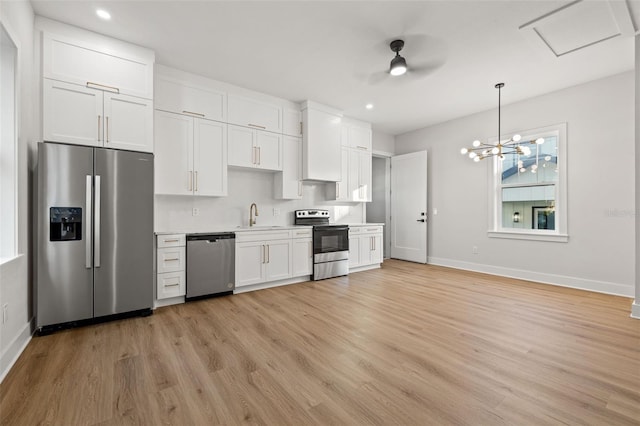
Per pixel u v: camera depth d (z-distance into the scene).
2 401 1.56
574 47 2.95
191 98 3.50
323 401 1.58
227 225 4.04
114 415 1.47
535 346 2.22
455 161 5.25
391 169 6.31
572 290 3.78
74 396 1.61
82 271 2.56
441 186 5.48
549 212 4.18
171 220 3.59
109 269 2.68
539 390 1.68
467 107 4.64
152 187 2.91
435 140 5.59
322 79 3.68
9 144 2.09
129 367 1.91
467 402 1.57
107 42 2.75
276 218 4.54
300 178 4.48
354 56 3.14
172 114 3.37
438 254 5.54
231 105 3.81
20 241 2.18
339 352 2.13
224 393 1.65
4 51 2.06
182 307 3.14
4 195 2.08
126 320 2.75
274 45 2.94
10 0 1.95
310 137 4.40
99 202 2.62
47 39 2.48
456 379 1.79
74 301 2.52
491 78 3.64
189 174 3.47
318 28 2.66
